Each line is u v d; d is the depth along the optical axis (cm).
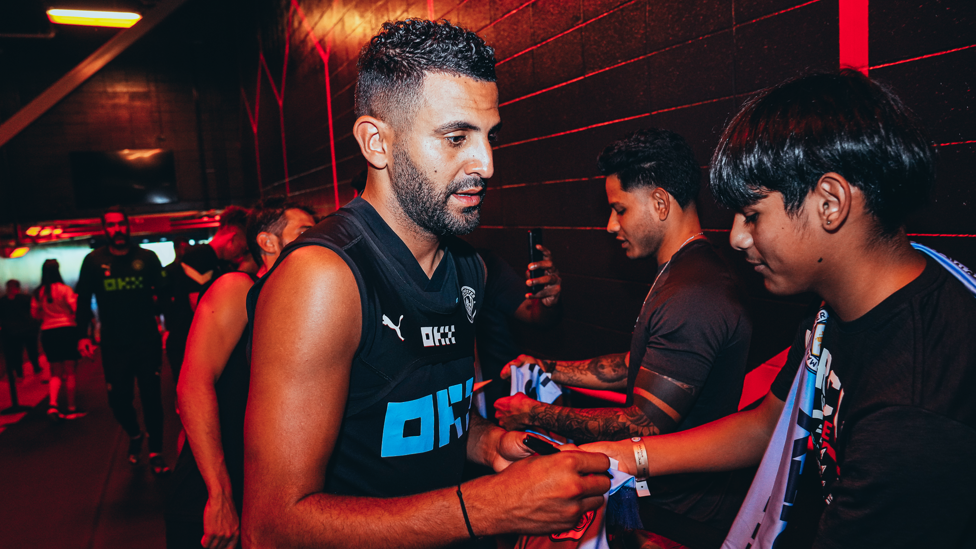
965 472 53
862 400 61
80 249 999
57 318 451
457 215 75
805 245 64
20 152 1052
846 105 61
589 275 237
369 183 80
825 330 74
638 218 136
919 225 125
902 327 60
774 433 84
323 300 66
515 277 208
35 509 290
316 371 66
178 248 428
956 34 115
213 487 126
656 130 136
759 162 64
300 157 670
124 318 325
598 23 214
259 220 155
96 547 249
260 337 68
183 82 1137
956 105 116
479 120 73
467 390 90
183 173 1148
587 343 243
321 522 64
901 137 59
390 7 384
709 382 122
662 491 123
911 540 56
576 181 237
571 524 66
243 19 915
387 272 76
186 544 136
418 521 65
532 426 131
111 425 438
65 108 1078
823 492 77
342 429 75
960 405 54
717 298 117
